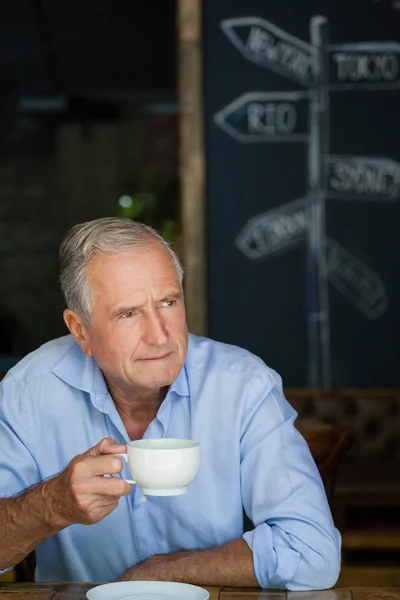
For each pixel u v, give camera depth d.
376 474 3.58
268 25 4.00
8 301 8.80
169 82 8.07
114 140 8.84
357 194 4.02
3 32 7.54
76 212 8.88
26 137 8.74
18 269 8.84
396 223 4.03
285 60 4.02
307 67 4.01
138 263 1.56
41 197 8.85
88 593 1.38
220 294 4.04
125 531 1.71
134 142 8.84
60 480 1.37
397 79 4.00
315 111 4.02
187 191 3.98
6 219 8.84
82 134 8.81
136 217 6.95
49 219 8.88
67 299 1.64
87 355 1.68
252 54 4.01
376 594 1.44
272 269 4.03
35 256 8.85
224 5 4.00
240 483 1.70
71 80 8.11
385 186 4.02
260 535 1.56
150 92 8.28
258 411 1.69
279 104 4.01
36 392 1.77
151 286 1.55
